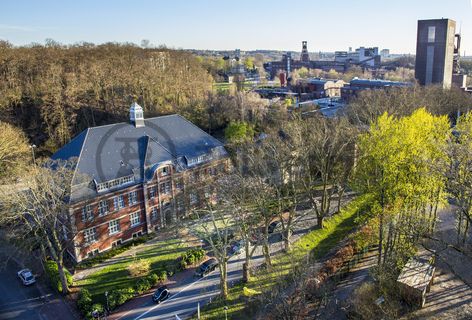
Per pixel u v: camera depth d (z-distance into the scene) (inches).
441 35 6127.0
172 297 1897.1
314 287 1790.1
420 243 1658.5
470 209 1612.9
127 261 2214.6
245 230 1959.9
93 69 4820.4
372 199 1964.8
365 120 3754.9
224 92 5497.1
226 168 2952.8
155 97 4926.2
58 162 2174.0
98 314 1748.3
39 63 4933.6
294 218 2655.0
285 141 2787.9
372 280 1952.5
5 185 2294.5
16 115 4315.9
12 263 2218.3
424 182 1712.6
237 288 1925.4
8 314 1792.6
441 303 1752.0
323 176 2514.8
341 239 2381.9
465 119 2036.2
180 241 2330.2
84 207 2187.5
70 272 2108.8
